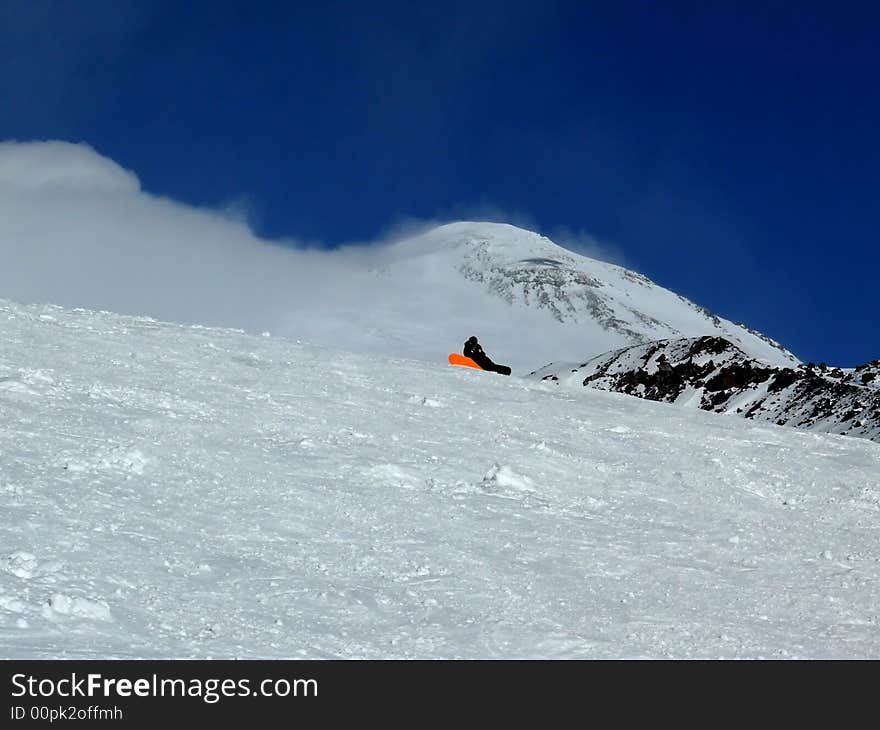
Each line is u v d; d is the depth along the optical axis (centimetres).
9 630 882
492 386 2742
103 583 1051
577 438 2230
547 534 1508
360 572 1230
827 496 1978
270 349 2781
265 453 1730
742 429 2545
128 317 3056
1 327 2481
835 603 1334
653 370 9919
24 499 1284
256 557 1232
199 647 923
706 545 1562
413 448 1930
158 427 1766
